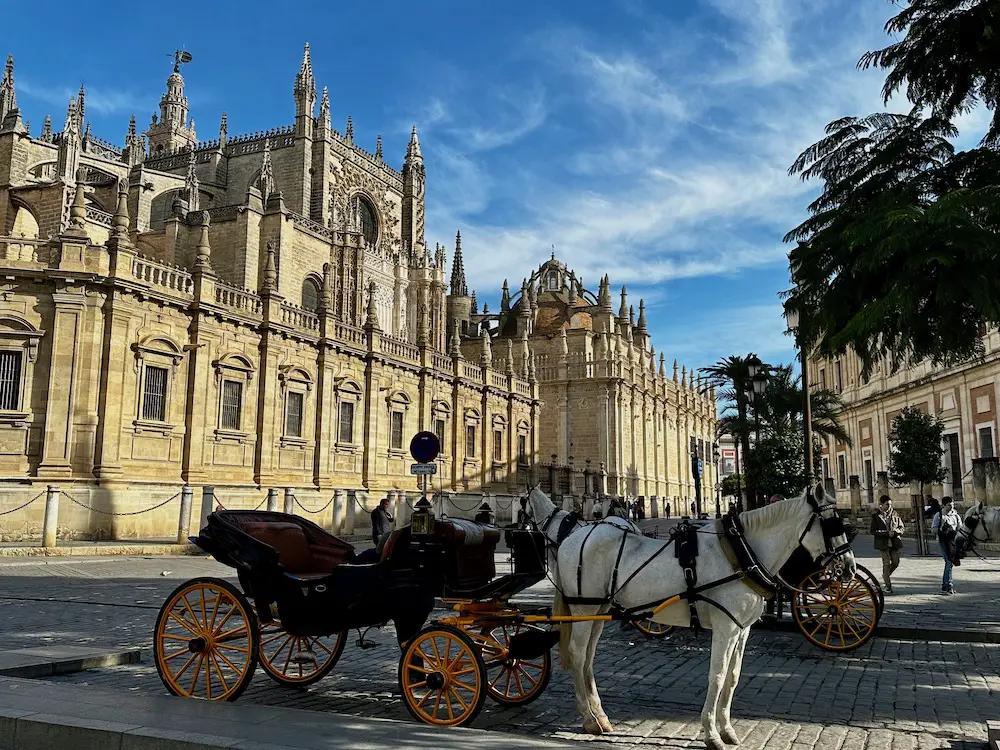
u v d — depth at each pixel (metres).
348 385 43.19
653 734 8.43
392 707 9.36
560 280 102.50
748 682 10.98
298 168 64.75
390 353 47.12
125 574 22.55
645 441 88.38
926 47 14.57
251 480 36.62
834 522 8.17
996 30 13.41
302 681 10.12
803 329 15.05
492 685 9.63
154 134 94.06
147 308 32.41
